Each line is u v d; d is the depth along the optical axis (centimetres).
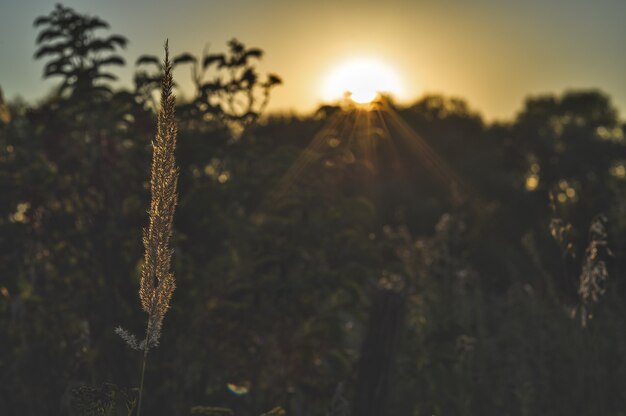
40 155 603
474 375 621
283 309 570
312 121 635
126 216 577
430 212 2867
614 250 629
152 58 575
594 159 4725
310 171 614
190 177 575
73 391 353
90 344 570
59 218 580
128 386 553
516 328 662
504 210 2944
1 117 608
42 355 575
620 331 624
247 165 606
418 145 3225
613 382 600
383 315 547
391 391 547
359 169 629
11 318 581
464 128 4488
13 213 596
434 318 653
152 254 268
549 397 617
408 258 682
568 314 643
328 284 557
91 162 584
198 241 583
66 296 587
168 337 561
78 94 558
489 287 767
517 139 4944
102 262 570
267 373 584
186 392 570
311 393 571
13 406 571
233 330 576
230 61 577
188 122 591
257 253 571
